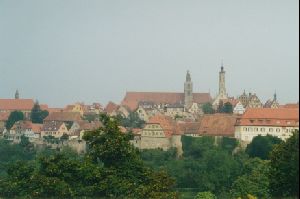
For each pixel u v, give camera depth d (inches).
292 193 7199.8
